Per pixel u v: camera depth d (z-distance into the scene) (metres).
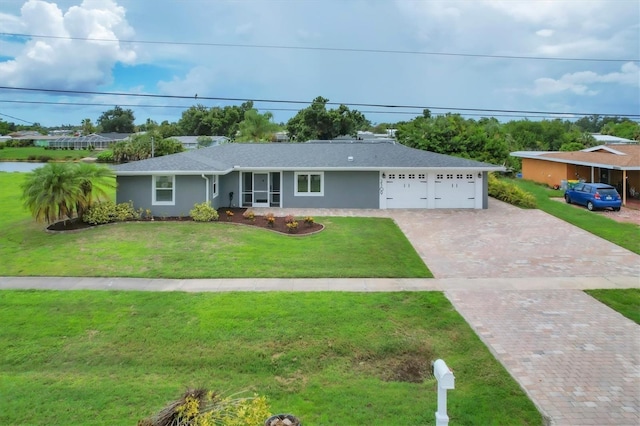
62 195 21.12
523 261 17.56
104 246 18.78
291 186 28.17
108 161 63.69
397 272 16.06
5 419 7.93
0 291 14.03
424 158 28.83
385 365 10.05
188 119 94.75
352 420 7.86
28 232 21.09
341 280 15.24
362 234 21.23
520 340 10.88
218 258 17.31
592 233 21.94
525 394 8.62
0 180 37.88
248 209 27.45
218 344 10.77
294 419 6.77
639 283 14.99
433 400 8.49
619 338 10.96
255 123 62.12
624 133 75.38
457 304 13.19
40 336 11.19
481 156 42.62
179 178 24.38
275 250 18.48
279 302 13.09
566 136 68.31
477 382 9.12
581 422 7.79
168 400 8.51
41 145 100.00
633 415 7.97
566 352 10.27
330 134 62.81
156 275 15.52
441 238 20.89
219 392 8.83
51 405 8.34
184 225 22.34
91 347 10.69
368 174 27.98
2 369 9.87
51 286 14.49
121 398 8.58
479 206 28.08
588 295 13.94
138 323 11.84
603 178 35.03
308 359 10.20
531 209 27.75
